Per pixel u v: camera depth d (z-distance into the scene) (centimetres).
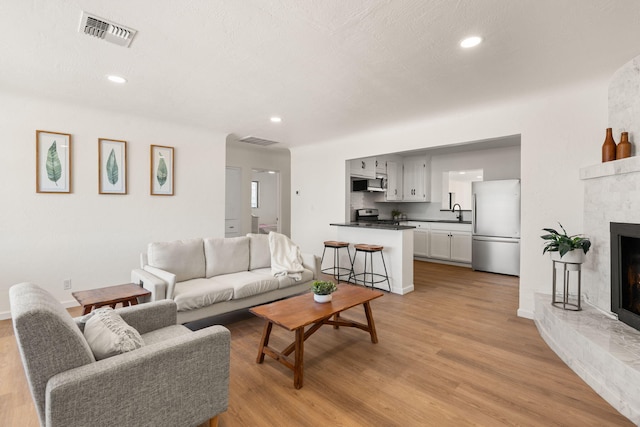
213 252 348
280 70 257
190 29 197
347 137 503
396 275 432
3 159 317
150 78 275
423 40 210
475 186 565
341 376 216
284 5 172
